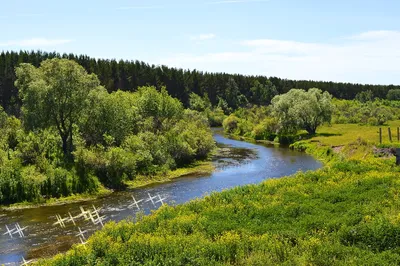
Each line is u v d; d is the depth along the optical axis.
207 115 124.75
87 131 47.88
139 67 133.25
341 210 21.59
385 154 41.69
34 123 41.59
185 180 43.25
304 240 16.97
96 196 36.38
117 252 17.09
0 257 21.61
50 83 41.78
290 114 79.88
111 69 123.88
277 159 57.56
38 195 34.28
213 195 27.88
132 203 33.59
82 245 19.80
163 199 34.66
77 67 43.28
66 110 43.06
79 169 38.91
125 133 49.62
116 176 40.53
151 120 57.97
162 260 15.57
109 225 22.30
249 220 21.45
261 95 165.12
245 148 70.50
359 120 105.88
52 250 22.52
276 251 15.85
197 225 20.89
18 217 29.62
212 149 62.91
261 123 91.19
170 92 136.12
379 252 15.29
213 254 16.42
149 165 45.78
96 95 45.75
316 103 78.81
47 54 118.25
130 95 69.88
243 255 16.09
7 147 41.16
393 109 118.38
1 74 91.25
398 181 26.56
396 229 16.36
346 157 48.94
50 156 40.84
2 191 33.44
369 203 22.19
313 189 26.86
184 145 52.03
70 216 29.66
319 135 76.62
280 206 23.34
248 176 45.00
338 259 14.60
